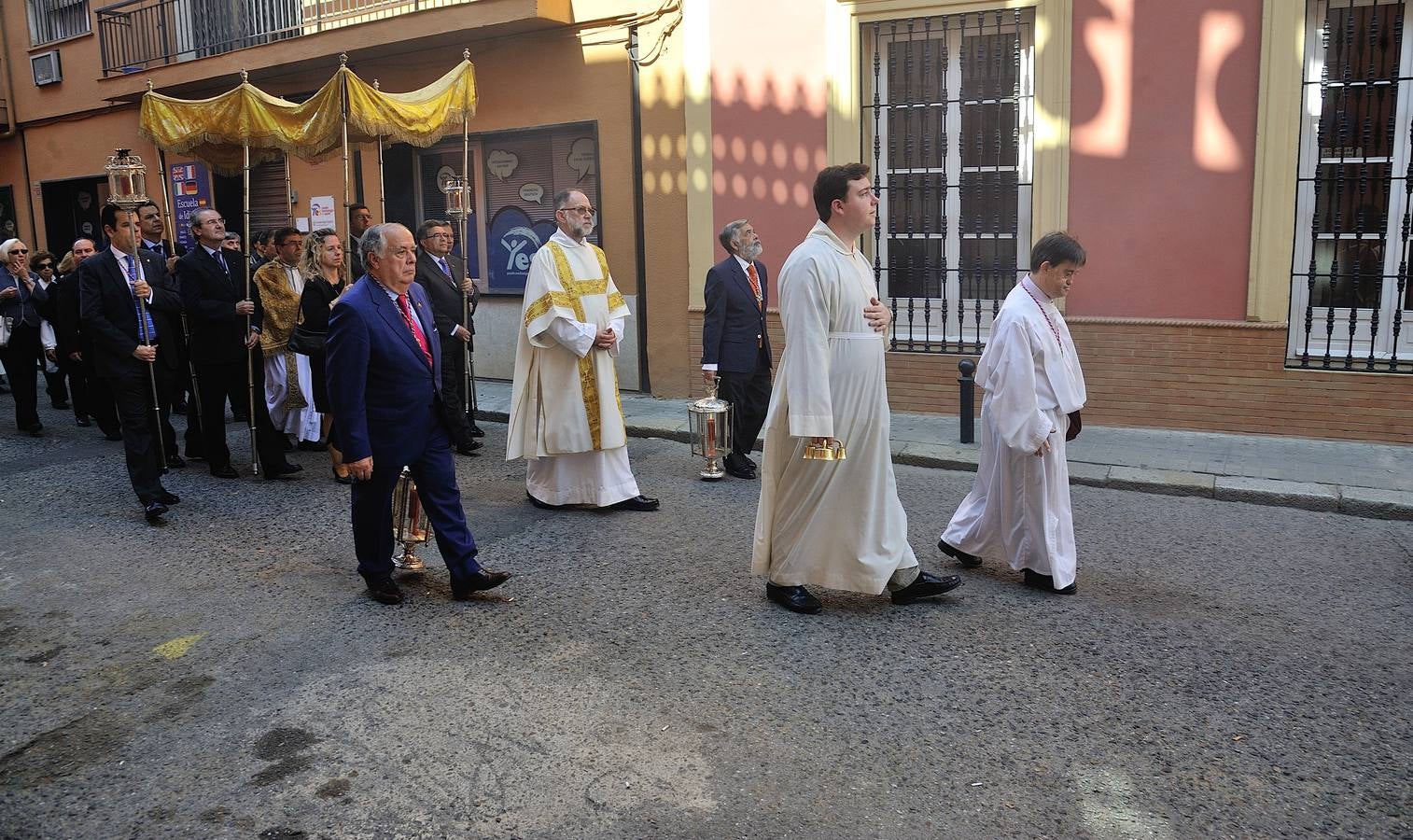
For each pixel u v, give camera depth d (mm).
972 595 5172
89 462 8508
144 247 8969
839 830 3207
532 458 6750
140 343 6742
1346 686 4141
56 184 16109
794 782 3479
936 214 9250
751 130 9594
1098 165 8422
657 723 3887
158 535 6410
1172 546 5945
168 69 13211
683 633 4738
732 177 9766
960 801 3359
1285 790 3406
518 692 4160
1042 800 3359
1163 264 8320
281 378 8430
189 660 4516
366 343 4773
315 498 7242
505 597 5215
